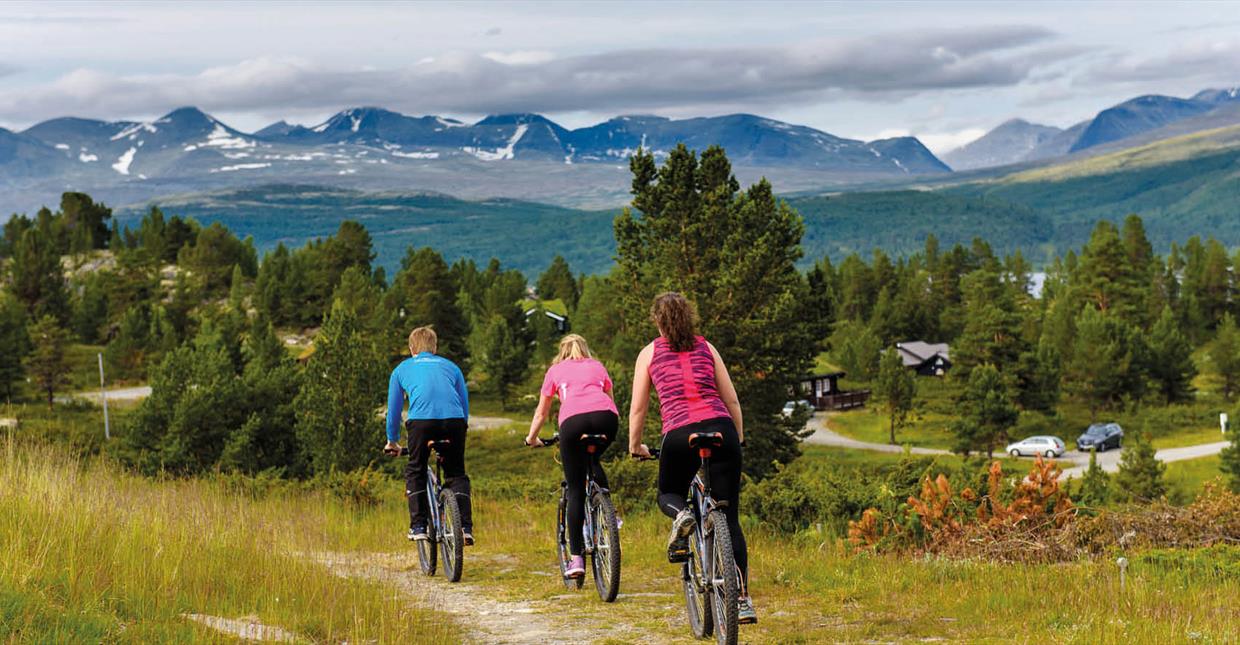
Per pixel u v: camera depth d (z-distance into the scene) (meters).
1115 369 105.69
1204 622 8.32
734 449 7.38
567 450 9.52
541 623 8.96
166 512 12.12
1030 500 12.73
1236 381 114.44
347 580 10.32
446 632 8.38
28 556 8.61
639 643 8.10
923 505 13.00
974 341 104.75
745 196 39.91
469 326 118.25
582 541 9.74
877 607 9.30
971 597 9.56
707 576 7.33
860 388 130.38
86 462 16.39
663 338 7.73
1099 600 9.27
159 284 162.50
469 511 11.12
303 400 35.88
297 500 19.78
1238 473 62.88
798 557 12.44
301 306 153.00
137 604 8.09
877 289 199.62
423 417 10.95
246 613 8.68
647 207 40.62
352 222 165.00
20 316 116.88
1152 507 13.01
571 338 9.86
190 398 38.25
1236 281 174.12
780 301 37.22
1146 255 180.50
